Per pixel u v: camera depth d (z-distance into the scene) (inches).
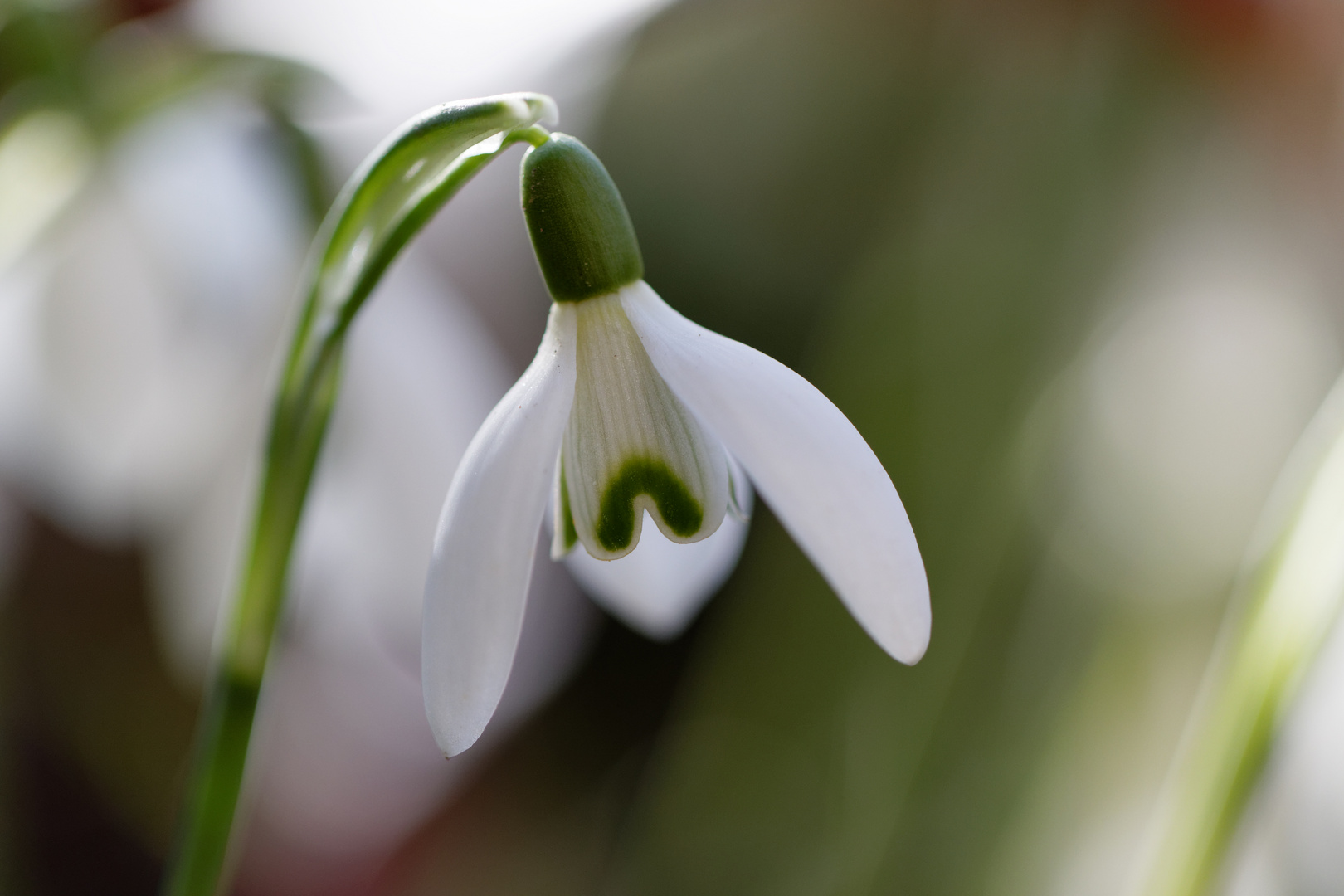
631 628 17.6
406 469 9.9
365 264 7.6
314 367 7.8
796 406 7.1
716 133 19.5
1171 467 16.0
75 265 9.8
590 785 17.0
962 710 14.7
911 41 18.6
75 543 16.1
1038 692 14.6
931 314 17.3
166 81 9.5
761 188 19.5
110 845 16.6
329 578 11.3
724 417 7.2
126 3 9.8
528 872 16.6
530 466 7.1
